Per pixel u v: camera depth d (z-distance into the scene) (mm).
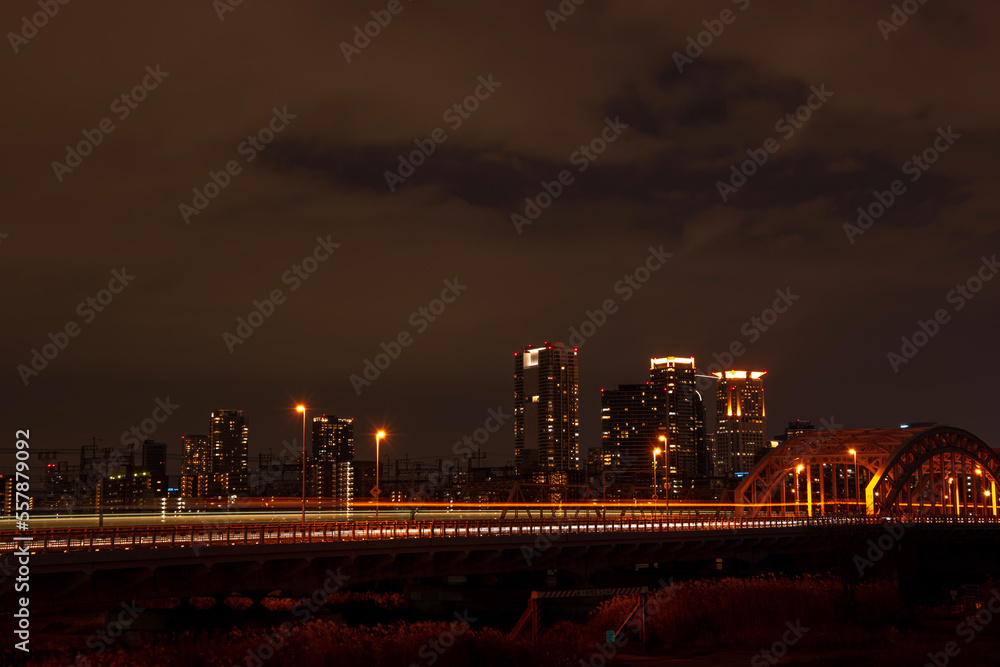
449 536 66562
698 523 91500
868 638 61969
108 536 53438
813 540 102188
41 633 69688
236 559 54375
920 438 139750
